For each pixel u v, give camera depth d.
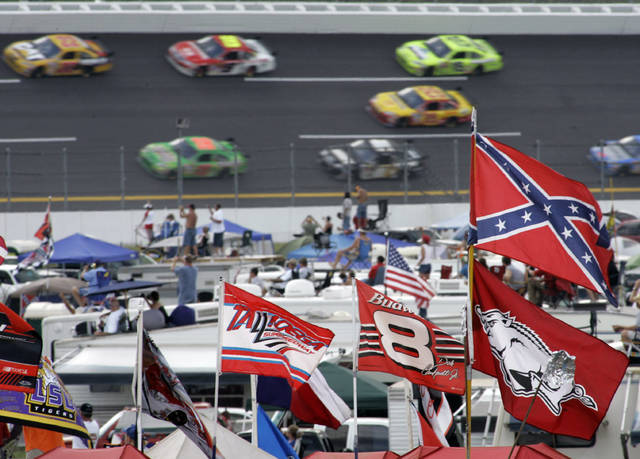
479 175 31.34
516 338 30.80
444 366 32.66
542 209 31.08
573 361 29.41
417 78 189.62
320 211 142.12
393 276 54.75
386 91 184.00
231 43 186.62
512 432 35.88
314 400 37.47
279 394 38.09
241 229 113.12
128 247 136.12
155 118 171.88
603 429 34.25
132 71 184.00
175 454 29.70
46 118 168.75
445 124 172.25
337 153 156.38
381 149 155.25
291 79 186.00
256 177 156.00
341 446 45.66
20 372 28.44
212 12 197.62
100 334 57.41
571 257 30.88
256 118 174.38
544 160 165.62
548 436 35.16
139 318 28.70
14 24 188.88
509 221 31.05
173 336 56.72
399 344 32.75
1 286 74.25
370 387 45.47
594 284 30.84
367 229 116.25
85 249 89.31
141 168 155.25
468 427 28.03
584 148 168.62
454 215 142.38
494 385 44.25
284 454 33.34
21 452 48.56
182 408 29.27
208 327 56.88
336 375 45.88
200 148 155.12
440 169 158.62
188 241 100.56
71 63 178.75
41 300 84.75
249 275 82.56
